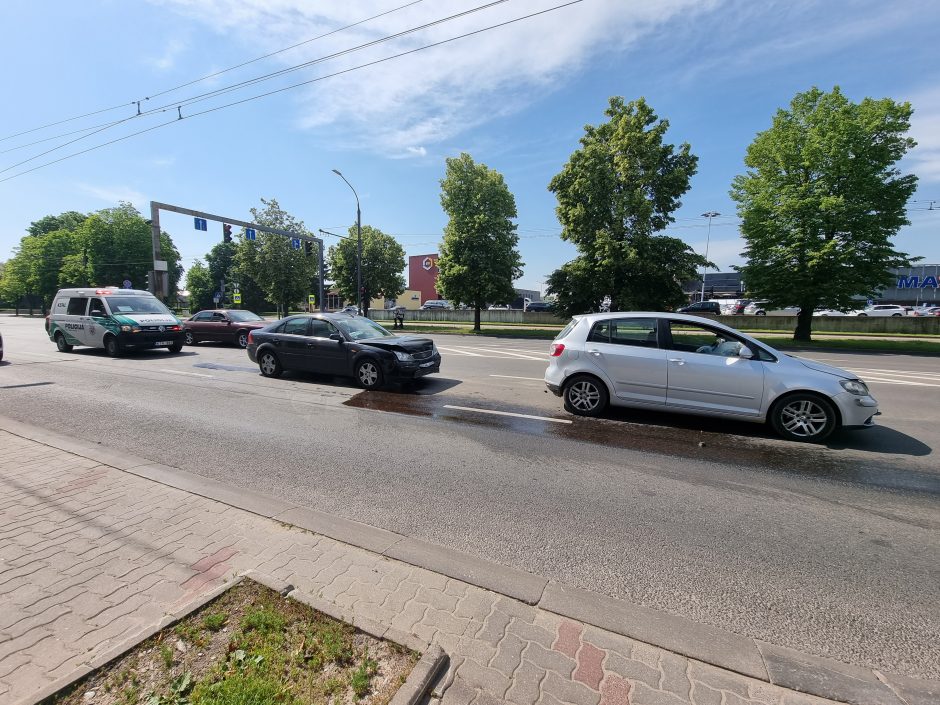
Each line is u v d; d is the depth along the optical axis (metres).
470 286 30.50
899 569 3.01
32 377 9.97
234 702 1.80
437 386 9.34
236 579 2.58
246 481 4.32
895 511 3.85
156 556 2.90
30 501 3.70
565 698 1.91
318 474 4.53
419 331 32.78
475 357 14.77
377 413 7.02
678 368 6.24
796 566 3.03
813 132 20.11
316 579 2.69
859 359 15.70
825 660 2.21
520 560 3.04
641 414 7.01
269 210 41.91
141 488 4.02
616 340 6.71
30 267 54.84
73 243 53.41
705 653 2.22
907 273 57.03
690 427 6.33
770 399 5.81
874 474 4.68
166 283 19.70
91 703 1.79
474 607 2.49
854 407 5.54
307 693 1.86
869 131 19.17
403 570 2.82
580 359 6.83
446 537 3.32
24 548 2.97
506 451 5.28
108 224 50.81
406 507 3.81
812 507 3.91
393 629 2.19
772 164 21.50
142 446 5.34
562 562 3.02
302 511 3.62
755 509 3.86
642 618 2.47
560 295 28.31
